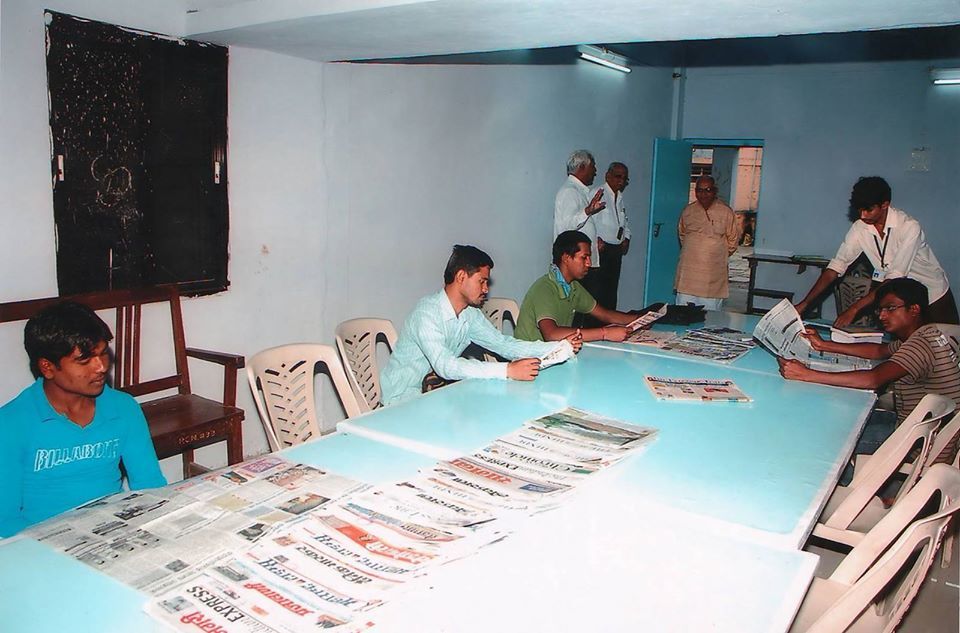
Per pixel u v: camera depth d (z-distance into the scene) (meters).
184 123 3.20
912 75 6.71
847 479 2.86
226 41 3.24
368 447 1.89
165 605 1.16
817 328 3.88
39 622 1.12
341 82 3.91
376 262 4.30
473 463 1.77
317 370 4.02
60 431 1.85
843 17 2.38
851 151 7.09
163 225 3.18
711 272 6.21
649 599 1.23
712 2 2.22
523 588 1.25
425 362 2.78
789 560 1.37
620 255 5.96
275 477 1.67
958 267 6.74
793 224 7.46
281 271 3.75
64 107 2.78
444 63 4.55
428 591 1.22
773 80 7.37
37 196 2.74
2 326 2.68
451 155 4.72
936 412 2.16
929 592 2.61
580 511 1.54
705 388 2.52
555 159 5.82
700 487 1.69
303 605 1.16
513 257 5.46
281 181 3.68
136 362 3.00
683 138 7.96
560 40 3.01
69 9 2.76
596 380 2.61
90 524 1.43
